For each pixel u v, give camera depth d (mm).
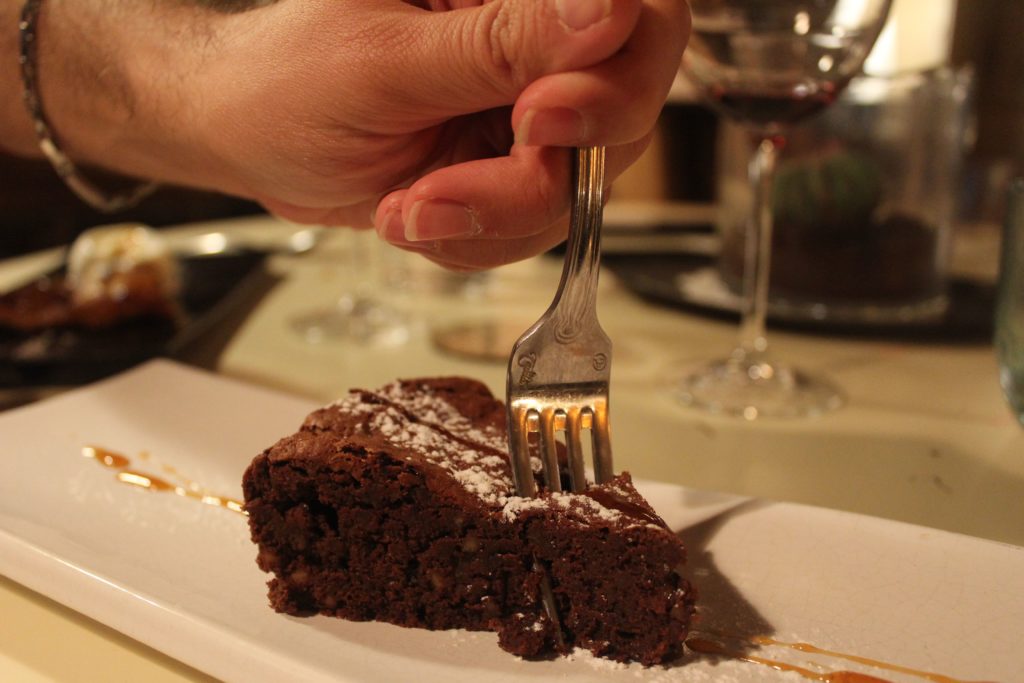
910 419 474
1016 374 446
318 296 673
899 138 544
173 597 339
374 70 347
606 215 852
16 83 475
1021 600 338
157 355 521
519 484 342
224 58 382
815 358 546
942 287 587
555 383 344
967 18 876
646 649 325
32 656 342
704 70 459
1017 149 891
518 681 317
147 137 430
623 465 435
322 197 405
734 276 610
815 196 552
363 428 362
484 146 397
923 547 357
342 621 344
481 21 324
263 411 454
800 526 369
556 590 334
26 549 358
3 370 508
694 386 504
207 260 697
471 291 679
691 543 365
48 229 867
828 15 431
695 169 875
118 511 388
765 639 331
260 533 346
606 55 309
